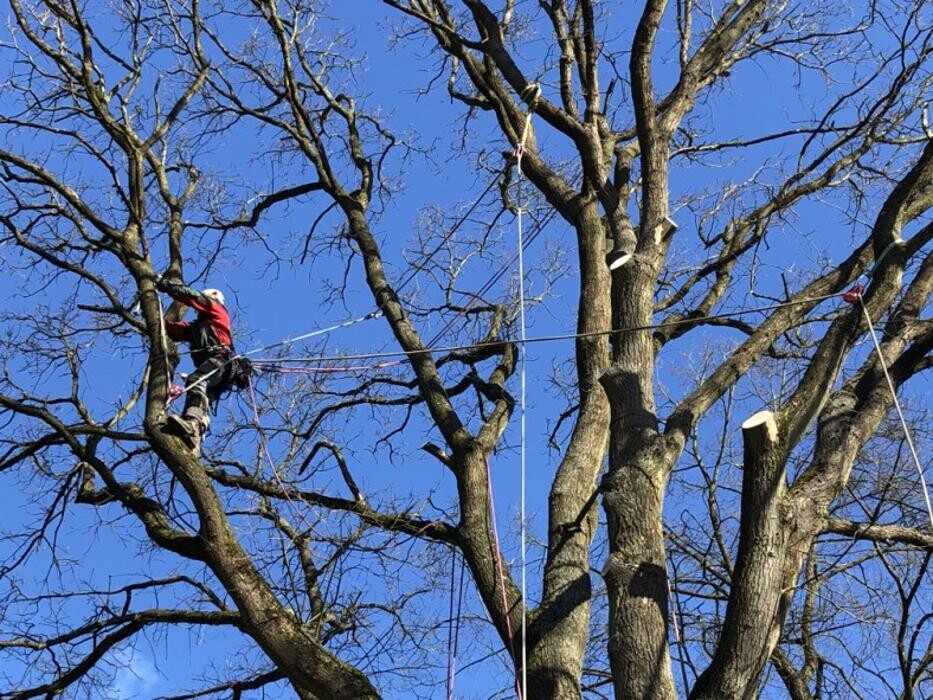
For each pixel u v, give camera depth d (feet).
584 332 30.96
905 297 27.66
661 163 30.45
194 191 34.94
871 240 27.66
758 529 22.41
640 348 27.22
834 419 25.41
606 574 23.66
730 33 32.71
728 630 22.00
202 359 29.32
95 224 30.99
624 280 28.37
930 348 26.12
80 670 30.53
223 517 26.43
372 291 33.86
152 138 34.14
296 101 37.47
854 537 28.40
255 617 24.94
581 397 30.17
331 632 32.04
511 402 32.60
